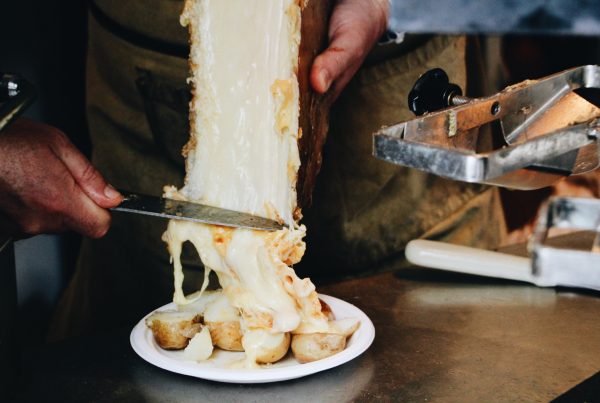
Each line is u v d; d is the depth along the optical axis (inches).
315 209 44.3
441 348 31.2
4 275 27.7
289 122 31.0
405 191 45.4
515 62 59.7
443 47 44.1
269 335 29.8
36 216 33.8
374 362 30.2
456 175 25.3
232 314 30.9
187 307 31.8
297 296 30.2
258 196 31.6
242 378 28.2
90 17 44.6
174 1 41.0
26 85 27.5
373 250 45.9
